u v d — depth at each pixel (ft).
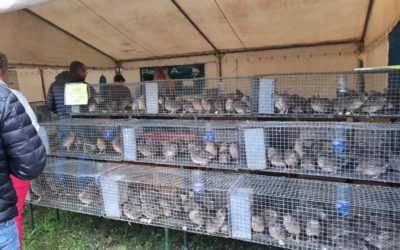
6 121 5.44
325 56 22.33
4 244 5.73
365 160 7.85
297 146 8.46
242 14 16.96
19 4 9.20
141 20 18.13
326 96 10.03
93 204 10.30
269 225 7.98
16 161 5.70
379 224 7.04
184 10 16.55
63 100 14.15
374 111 8.63
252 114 10.05
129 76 28.99
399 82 8.41
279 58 23.72
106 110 12.55
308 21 17.72
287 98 9.80
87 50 24.21
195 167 10.29
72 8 16.48
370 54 17.11
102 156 11.01
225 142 9.43
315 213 7.65
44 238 11.41
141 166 11.00
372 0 14.69
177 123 10.47
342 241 7.33
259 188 8.43
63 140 11.71
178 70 27.22
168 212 9.26
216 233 8.52
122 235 11.30
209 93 11.19
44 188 11.12
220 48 24.57
